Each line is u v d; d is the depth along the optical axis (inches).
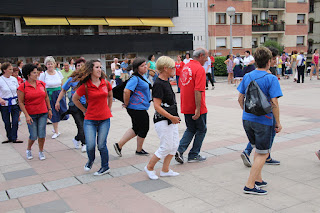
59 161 218.7
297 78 689.0
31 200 154.9
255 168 149.6
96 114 183.2
